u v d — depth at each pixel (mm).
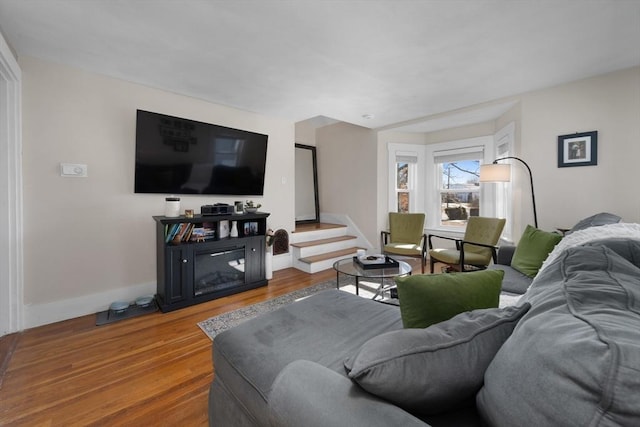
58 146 2387
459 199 4406
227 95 3051
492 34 1921
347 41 1997
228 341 1245
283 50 2121
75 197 2484
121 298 2742
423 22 1783
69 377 1687
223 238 3070
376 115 3770
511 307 911
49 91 2330
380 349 735
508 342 698
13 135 2150
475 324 823
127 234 2770
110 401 1499
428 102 3270
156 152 2842
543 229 2953
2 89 2104
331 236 4723
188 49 2115
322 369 834
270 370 1046
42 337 2145
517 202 3230
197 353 1946
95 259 2600
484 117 3730
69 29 1864
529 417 523
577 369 483
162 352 1955
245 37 1950
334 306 1611
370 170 4562
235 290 3082
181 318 2477
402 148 4586
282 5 1624
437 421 764
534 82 2738
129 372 1739
